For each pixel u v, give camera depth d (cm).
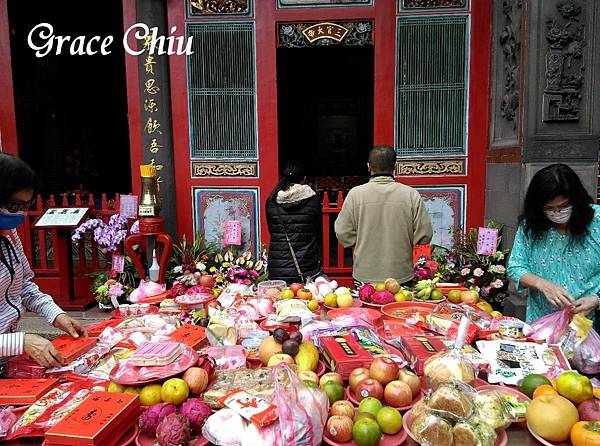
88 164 1156
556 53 396
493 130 490
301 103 1153
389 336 212
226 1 515
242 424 134
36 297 223
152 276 430
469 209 516
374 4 503
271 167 532
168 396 150
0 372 184
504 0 459
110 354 193
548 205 240
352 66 1098
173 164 536
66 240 498
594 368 204
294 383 140
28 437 141
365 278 332
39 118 1005
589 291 245
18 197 189
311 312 236
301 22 515
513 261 264
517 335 212
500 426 139
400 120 515
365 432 135
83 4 952
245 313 233
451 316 226
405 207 323
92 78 1126
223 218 543
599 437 128
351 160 1167
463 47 501
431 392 148
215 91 528
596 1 389
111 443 137
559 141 404
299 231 390
